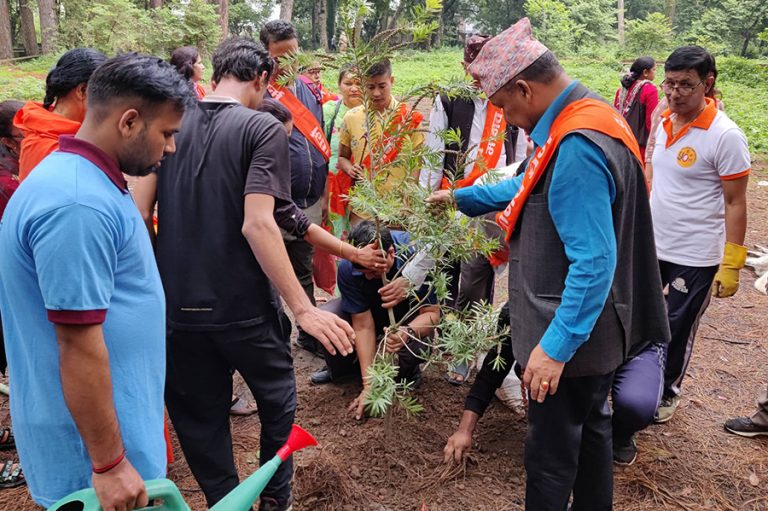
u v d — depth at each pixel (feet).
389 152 9.36
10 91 45.39
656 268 7.03
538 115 6.70
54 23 69.67
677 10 125.29
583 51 94.68
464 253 8.61
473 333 8.54
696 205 10.13
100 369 4.82
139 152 5.15
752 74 65.05
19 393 5.26
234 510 5.21
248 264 7.06
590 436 7.54
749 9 104.47
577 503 8.00
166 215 7.04
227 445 7.98
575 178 6.03
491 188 8.65
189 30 65.82
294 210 7.42
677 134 10.19
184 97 5.23
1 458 9.76
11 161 9.48
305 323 6.80
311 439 5.79
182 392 7.52
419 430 10.23
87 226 4.64
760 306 15.79
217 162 6.83
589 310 6.17
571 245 6.17
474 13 132.77
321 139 12.58
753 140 35.45
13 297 4.93
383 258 8.61
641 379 9.29
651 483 9.25
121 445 5.11
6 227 4.82
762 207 24.26
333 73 63.46
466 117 12.06
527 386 6.79
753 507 8.90
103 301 4.80
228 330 7.12
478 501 8.81
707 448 10.15
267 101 10.51
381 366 7.86
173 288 7.07
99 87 4.94
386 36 8.25
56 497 5.44
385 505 8.71
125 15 65.26
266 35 11.96
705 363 12.92
